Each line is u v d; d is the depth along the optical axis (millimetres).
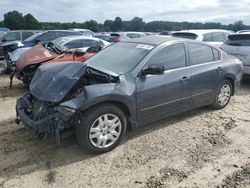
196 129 5082
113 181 3523
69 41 9172
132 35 17578
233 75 6020
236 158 4082
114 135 4215
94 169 3773
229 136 4820
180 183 3488
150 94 4480
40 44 8859
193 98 5262
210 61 5613
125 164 3896
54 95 3943
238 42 8125
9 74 10016
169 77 4746
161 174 3670
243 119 5609
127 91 4184
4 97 7078
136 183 3484
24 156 4074
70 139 4566
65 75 4148
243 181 3539
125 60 4703
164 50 4801
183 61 5055
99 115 3975
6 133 4801
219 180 3555
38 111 4121
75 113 3727
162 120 5441
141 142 4531
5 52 12133
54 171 3723
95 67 4695
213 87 5648
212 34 10594
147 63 4543
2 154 4113
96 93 3873
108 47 5496
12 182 3486
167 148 4352
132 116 4363
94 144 4031
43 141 4488
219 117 5676
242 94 7492
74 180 3541
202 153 4211
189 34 10398
